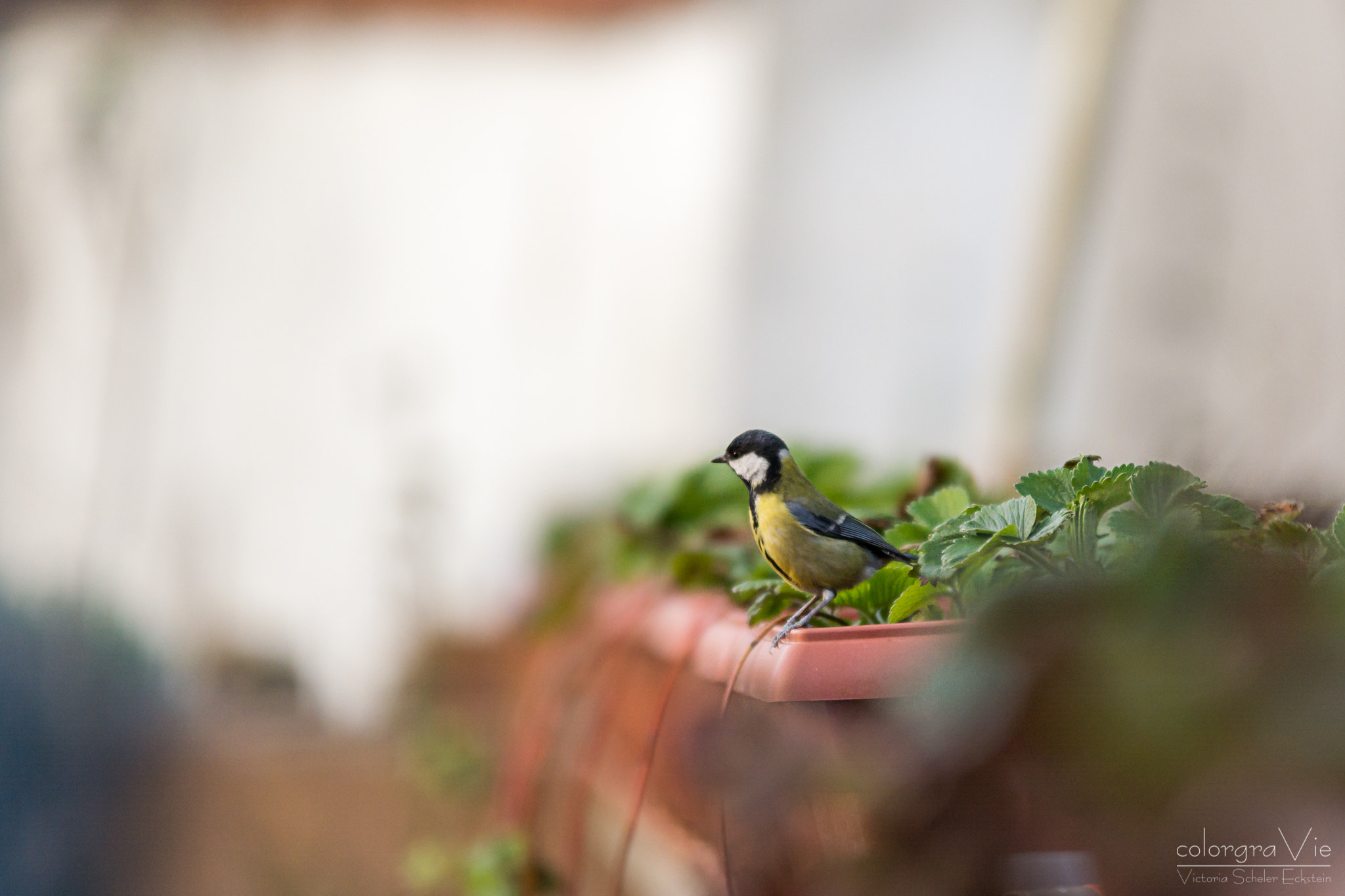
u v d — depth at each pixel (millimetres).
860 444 3984
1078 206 3488
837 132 4246
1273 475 1467
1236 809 1063
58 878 2967
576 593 2139
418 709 3525
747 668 1463
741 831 1375
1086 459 1452
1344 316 2895
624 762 1764
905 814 1301
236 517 4352
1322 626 1086
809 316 4355
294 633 4336
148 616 4094
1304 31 3016
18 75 4027
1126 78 3412
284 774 3436
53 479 4094
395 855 2715
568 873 1803
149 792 3309
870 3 4125
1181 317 3184
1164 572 1162
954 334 3953
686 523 1927
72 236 4117
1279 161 3066
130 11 4062
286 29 4262
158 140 4164
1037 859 1268
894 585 1520
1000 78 3809
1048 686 1155
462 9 4348
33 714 3475
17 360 4102
